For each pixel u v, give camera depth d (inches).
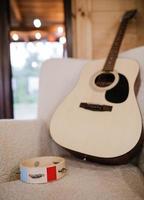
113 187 27.2
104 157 33.4
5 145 33.7
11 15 72.4
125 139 33.6
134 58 44.1
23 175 30.4
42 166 30.8
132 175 31.1
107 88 41.1
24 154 36.3
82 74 46.4
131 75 40.7
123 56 47.1
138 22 67.8
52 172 29.8
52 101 47.0
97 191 26.2
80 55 68.9
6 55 70.5
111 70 43.4
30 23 74.4
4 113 71.5
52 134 39.2
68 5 70.3
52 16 74.5
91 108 39.6
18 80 75.1
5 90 71.3
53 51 75.6
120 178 30.0
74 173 32.0
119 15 68.7
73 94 43.4
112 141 34.3
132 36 67.7
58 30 74.5
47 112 46.3
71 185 27.9
